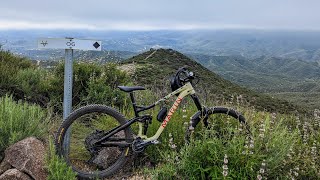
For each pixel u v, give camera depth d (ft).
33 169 6.00
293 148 7.18
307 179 6.88
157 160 7.34
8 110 7.13
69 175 5.98
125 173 7.22
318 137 8.27
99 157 7.36
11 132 6.55
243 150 6.37
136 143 6.93
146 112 8.73
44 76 12.55
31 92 11.03
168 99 7.52
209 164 6.30
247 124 7.47
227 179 5.88
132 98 7.11
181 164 6.45
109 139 6.96
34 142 6.59
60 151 6.75
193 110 8.55
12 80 11.03
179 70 7.35
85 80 11.85
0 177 5.82
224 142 6.59
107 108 7.00
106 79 12.08
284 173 6.53
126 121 7.04
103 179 6.94
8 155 6.20
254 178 6.09
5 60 13.20
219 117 7.84
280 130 7.84
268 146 6.65
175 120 7.99
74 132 7.90
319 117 9.05
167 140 7.61
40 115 7.60
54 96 11.05
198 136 7.61
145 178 6.82
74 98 11.61
